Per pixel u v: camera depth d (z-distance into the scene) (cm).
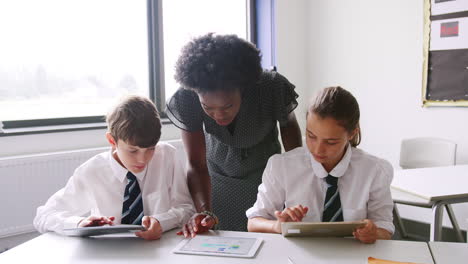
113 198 134
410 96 311
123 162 127
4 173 247
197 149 146
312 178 132
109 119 123
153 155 134
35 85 278
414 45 305
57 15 281
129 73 318
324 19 371
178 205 136
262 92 133
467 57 276
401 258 98
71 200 132
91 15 295
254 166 147
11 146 260
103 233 108
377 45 329
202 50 108
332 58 367
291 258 99
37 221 128
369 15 333
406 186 191
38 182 259
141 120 118
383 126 332
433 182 198
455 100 284
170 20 333
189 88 111
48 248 109
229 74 105
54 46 282
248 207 150
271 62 376
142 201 133
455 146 253
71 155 270
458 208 287
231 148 145
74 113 297
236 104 114
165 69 335
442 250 103
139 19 320
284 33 374
